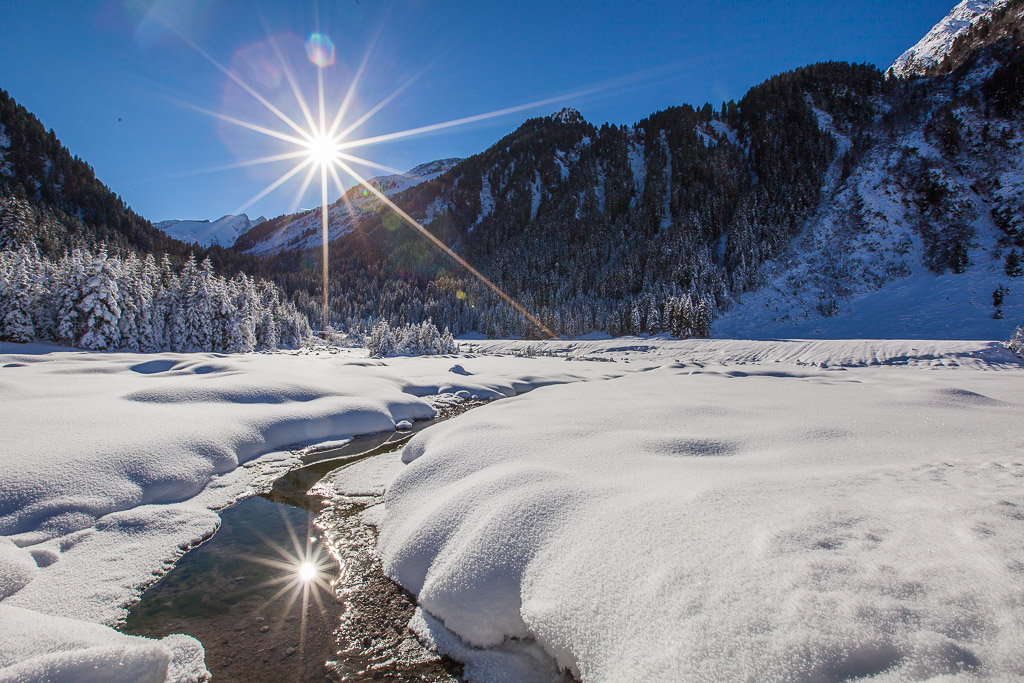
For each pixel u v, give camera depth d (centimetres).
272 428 1071
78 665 297
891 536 295
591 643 301
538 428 841
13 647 317
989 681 182
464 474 646
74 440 752
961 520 305
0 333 2808
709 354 4391
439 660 378
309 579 506
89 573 496
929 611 223
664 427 838
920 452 572
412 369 2436
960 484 391
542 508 459
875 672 203
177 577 511
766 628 241
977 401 1099
